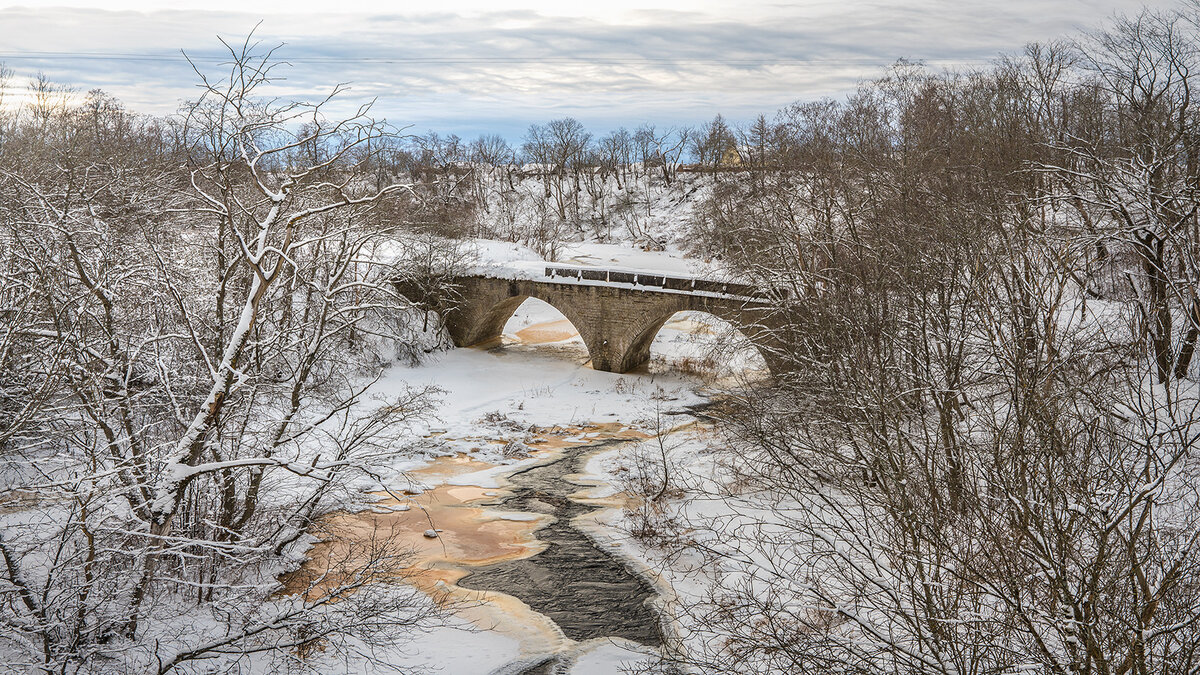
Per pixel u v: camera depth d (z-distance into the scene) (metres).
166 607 16.94
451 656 20.03
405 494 31.80
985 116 43.16
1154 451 11.09
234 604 16.08
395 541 27.30
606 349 51.06
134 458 15.06
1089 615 10.40
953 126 48.25
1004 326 18.72
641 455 35.78
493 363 52.62
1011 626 10.98
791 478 17.67
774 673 15.58
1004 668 10.82
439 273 51.31
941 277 20.94
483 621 22.03
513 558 26.30
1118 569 10.91
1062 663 10.83
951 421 17.41
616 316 50.38
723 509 27.56
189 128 18.55
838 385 20.47
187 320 17.17
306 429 19.67
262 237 16.91
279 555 22.14
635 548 26.58
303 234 25.62
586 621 22.19
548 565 25.77
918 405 18.41
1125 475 10.80
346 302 25.97
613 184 119.12
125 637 15.28
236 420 20.05
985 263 19.89
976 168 35.16
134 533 14.08
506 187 120.31
